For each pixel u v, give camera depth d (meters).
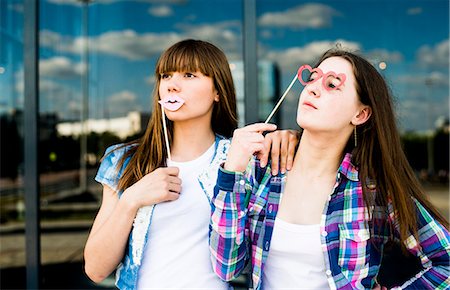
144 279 1.20
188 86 1.23
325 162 1.17
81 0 3.72
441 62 3.46
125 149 1.32
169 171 1.19
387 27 3.45
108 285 3.16
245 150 1.07
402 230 1.11
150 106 3.77
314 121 1.09
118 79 3.78
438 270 1.13
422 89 3.47
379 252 1.15
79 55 3.70
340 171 1.17
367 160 1.16
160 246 1.21
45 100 3.33
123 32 3.79
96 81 3.75
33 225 2.74
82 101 3.65
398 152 1.13
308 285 1.13
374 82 1.12
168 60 1.24
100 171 1.29
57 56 3.47
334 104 1.08
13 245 3.26
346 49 1.29
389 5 3.44
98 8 3.76
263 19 3.39
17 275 3.15
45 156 3.27
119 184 1.25
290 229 1.13
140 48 3.78
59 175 3.34
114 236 1.15
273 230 1.14
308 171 1.19
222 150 1.28
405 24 3.46
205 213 1.22
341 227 1.13
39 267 2.77
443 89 3.45
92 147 3.60
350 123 1.14
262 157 1.19
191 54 1.23
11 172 3.30
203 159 1.28
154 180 1.16
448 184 3.38
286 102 3.28
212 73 1.25
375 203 1.14
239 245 1.11
